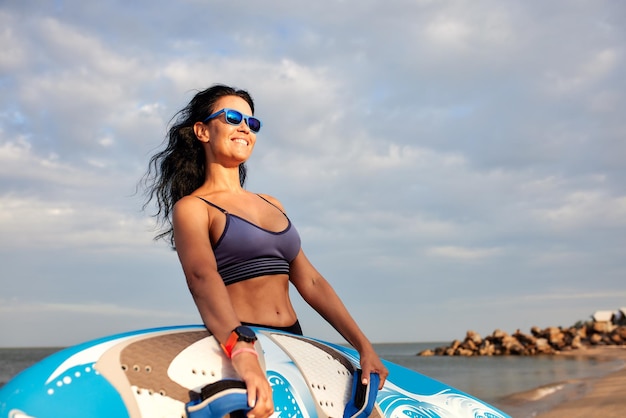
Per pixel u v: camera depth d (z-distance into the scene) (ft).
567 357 161.48
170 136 9.47
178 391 6.28
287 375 7.14
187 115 9.29
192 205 7.92
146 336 6.84
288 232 8.63
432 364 151.84
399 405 8.34
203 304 7.04
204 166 9.29
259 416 6.11
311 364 7.60
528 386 61.31
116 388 6.06
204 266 7.32
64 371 6.04
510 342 214.07
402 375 9.54
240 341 6.56
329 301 8.75
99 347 6.46
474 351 224.74
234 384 6.20
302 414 6.91
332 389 7.50
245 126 8.77
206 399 6.07
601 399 37.42
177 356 6.59
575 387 52.60
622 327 212.02
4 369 151.43
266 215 8.68
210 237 8.06
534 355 196.95
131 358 6.39
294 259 8.99
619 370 80.18
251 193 9.05
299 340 8.01
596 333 213.87
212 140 8.82
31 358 236.63
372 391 7.63
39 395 5.76
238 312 8.02
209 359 6.72
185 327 7.32
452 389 9.71
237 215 8.23
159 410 6.08
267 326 8.14
